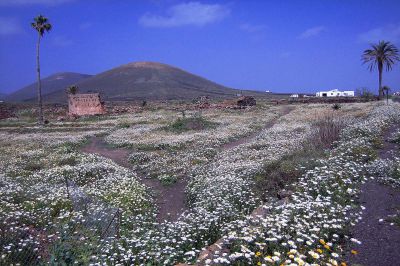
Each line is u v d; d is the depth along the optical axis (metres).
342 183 11.79
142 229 11.35
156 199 17.33
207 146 30.91
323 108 65.69
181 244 9.61
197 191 16.47
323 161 14.82
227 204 12.15
